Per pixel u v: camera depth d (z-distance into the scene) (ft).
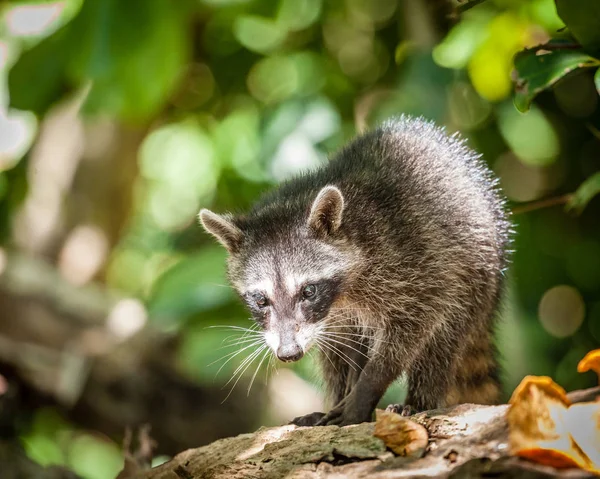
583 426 15.57
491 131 42.91
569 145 43.80
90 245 52.19
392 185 26.03
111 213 52.90
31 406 43.21
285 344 24.80
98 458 50.72
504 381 32.07
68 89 42.75
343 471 17.69
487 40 36.35
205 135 49.83
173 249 50.55
